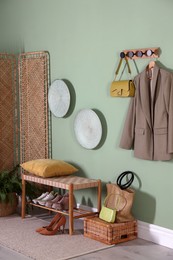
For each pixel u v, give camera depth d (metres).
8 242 3.38
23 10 4.58
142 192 3.51
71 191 3.51
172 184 3.30
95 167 3.90
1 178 4.21
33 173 3.95
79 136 3.98
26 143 4.66
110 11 3.69
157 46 3.36
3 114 4.71
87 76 3.94
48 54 4.33
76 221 3.96
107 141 3.78
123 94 3.50
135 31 3.51
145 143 3.37
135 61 3.51
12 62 4.75
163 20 3.31
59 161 3.98
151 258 3.08
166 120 3.27
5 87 4.71
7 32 4.81
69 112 4.14
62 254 3.12
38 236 3.52
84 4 3.92
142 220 3.52
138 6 3.47
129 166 3.60
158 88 3.31
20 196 4.55
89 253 3.16
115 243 3.35
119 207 3.50
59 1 4.16
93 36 3.86
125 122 3.52
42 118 4.43
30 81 4.54
